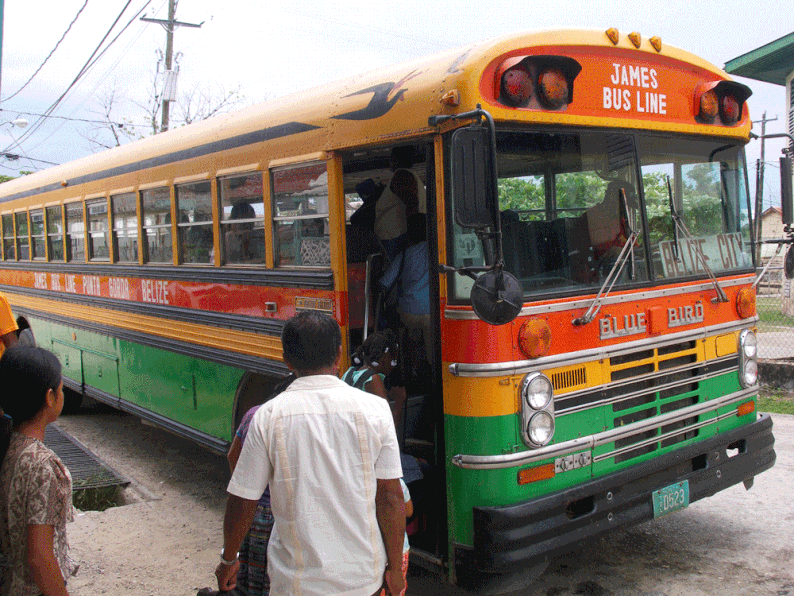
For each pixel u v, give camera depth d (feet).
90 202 23.86
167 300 19.49
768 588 12.60
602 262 12.08
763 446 14.44
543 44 11.34
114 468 21.36
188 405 19.01
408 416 13.15
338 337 7.73
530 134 11.34
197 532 16.34
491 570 10.45
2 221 33.19
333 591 6.97
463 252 10.98
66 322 26.63
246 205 15.87
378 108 12.12
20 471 7.34
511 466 10.75
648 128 12.67
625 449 12.06
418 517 12.13
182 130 19.27
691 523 15.57
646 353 12.53
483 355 10.71
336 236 13.12
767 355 32.45
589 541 11.27
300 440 7.10
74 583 13.76
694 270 13.44
